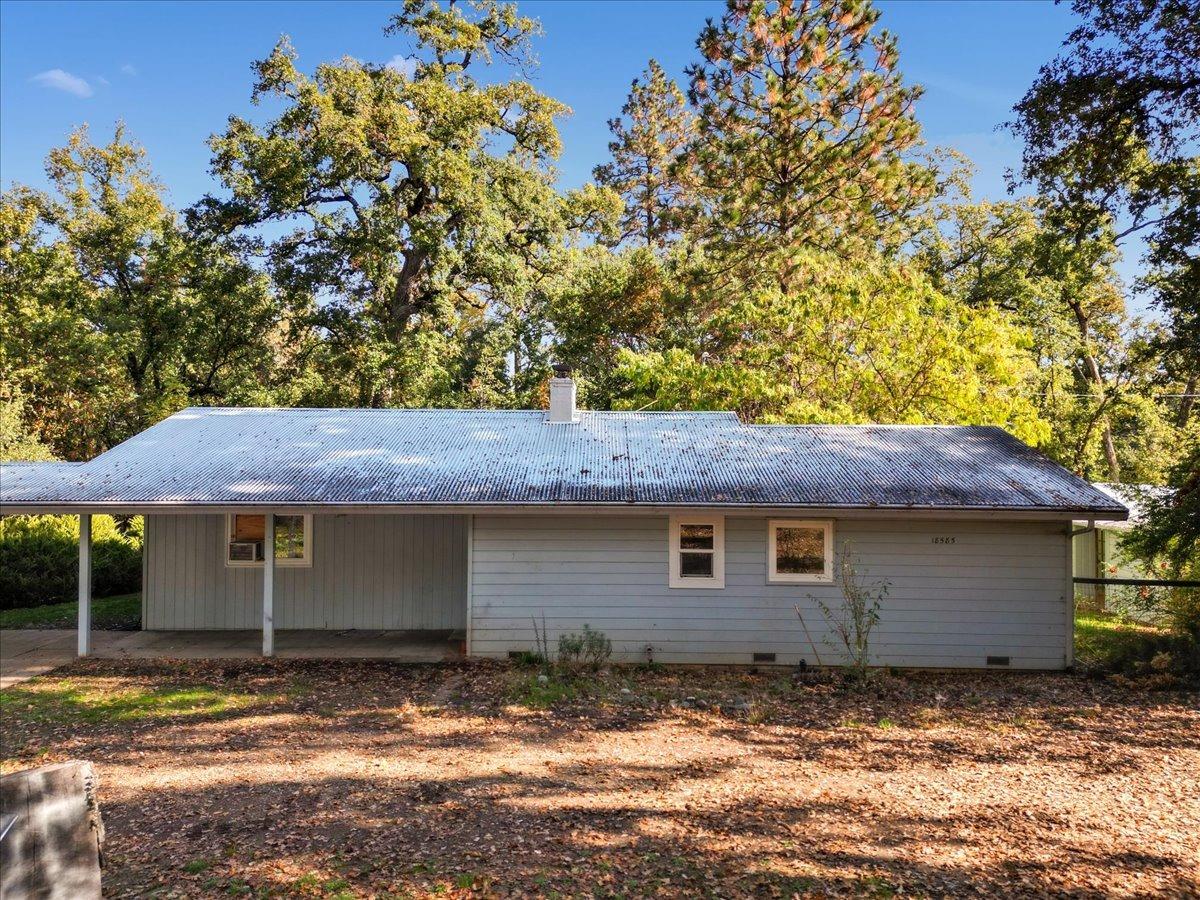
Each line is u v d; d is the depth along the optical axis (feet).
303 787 24.80
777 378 70.23
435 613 50.34
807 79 87.30
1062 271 59.67
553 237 95.71
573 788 24.49
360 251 86.89
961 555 41.32
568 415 53.01
